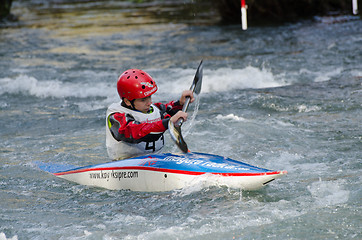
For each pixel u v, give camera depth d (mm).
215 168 13891
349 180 14070
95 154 18422
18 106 27578
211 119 22172
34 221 12570
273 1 54219
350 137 18469
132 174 14695
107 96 29359
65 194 14719
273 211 12227
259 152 17375
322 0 55188
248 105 24531
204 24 55688
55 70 36750
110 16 66312
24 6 80500
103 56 41625
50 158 18125
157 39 48250
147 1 79312
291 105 23828
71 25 60031
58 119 24438
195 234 11273
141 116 14867
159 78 32750
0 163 17766
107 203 13719
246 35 47562
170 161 14508
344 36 43750
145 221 12234
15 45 47875
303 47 40469
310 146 17766
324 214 11867
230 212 12344
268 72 33000
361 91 25750
